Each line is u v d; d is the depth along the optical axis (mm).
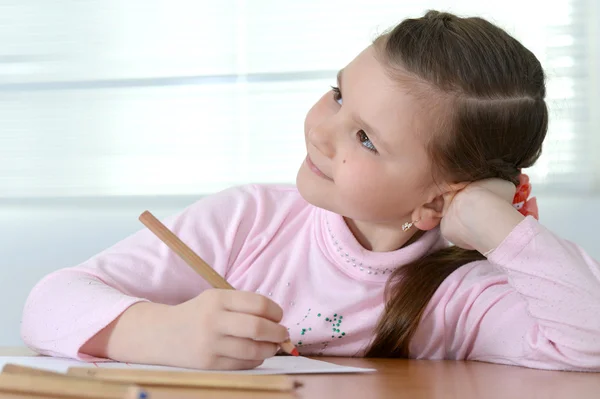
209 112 2689
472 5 2629
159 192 2691
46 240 2555
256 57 2680
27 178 2699
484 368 958
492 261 1022
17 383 514
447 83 985
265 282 1136
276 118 2678
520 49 1082
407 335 1099
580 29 2607
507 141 1052
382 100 968
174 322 793
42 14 2695
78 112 2707
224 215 1164
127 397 516
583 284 989
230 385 621
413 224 1079
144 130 2701
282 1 2666
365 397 612
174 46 2695
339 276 1131
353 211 1019
